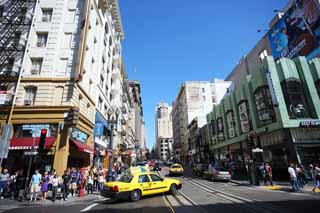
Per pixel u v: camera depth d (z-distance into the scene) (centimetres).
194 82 7381
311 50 2575
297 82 2231
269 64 2347
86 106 2352
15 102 1900
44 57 2064
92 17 2588
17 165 1783
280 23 3145
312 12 2592
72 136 1923
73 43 2153
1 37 2080
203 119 5653
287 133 2066
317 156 2003
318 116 2073
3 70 1997
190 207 980
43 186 1338
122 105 5200
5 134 1030
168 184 1402
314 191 1374
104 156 3203
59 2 2286
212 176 2300
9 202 1240
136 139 9594
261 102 2478
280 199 1131
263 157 2492
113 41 3866
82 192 1466
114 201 1240
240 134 3088
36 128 1859
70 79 2003
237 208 933
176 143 10106
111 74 3794
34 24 2169
